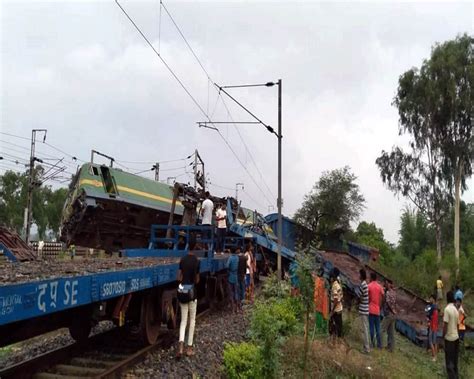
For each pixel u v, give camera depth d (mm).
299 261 9438
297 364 9023
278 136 20750
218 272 14828
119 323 7320
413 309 21000
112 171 19438
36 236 75875
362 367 9641
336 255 26078
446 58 42000
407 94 43969
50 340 10172
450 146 42094
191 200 17109
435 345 15109
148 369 7465
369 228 76125
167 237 14234
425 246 74250
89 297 5586
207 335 10281
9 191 70625
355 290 18891
